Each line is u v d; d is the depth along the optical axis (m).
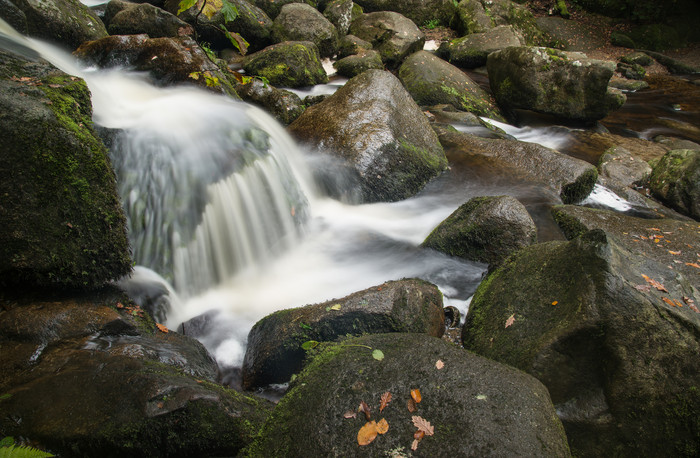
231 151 4.99
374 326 3.38
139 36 6.30
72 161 3.30
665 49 16.64
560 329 3.04
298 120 6.54
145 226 4.29
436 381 2.30
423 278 4.62
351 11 13.44
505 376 2.36
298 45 9.80
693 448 2.81
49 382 2.46
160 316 3.91
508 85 9.63
